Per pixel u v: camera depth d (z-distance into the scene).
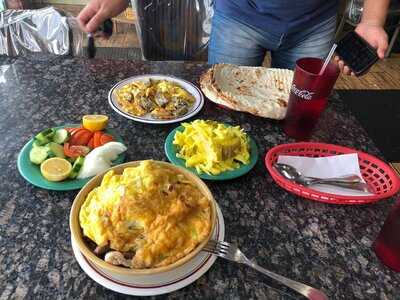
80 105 0.95
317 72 0.88
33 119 0.88
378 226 0.68
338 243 0.64
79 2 3.75
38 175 0.70
